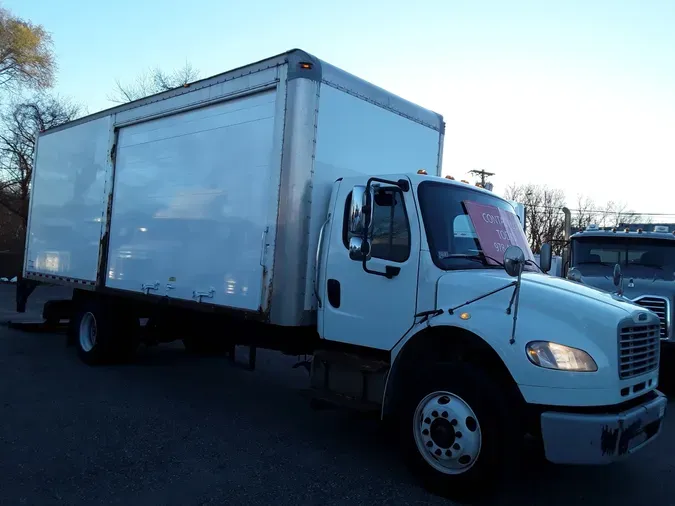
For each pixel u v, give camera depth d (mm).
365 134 6277
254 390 7867
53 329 11961
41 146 10914
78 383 7668
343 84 5992
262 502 4227
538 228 51969
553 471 5195
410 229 5016
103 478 4555
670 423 7117
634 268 9672
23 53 31656
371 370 5016
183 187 7102
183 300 6902
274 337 6535
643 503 4516
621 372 4094
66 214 9750
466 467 4238
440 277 4766
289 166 5566
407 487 4594
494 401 4133
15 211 34562
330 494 4418
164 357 10000
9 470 4617
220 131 6590
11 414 6125
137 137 8117
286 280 5520
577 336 4039
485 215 5430
